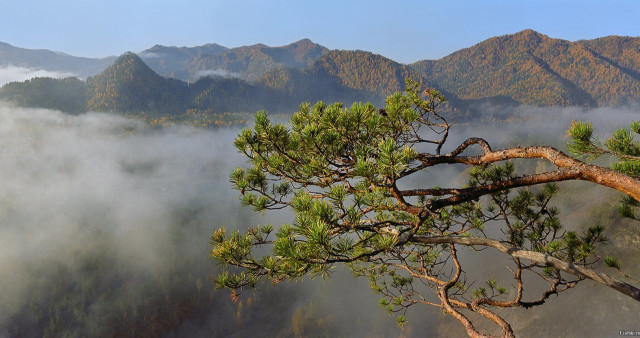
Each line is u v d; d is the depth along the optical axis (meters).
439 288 4.72
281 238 2.78
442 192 3.07
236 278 3.70
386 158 2.59
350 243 2.85
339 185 3.06
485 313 3.97
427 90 3.89
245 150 4.17
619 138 2.86
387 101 3.93
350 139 3.70
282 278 3.55
